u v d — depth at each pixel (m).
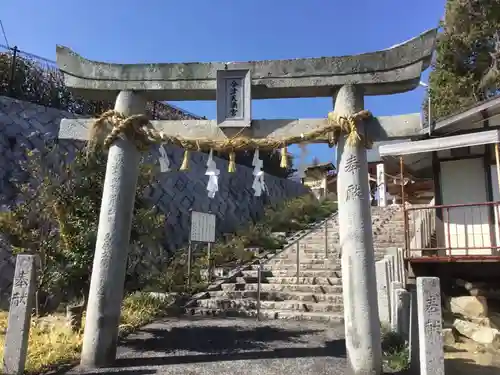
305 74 5.54
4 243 9.04
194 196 14.94
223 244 13.60
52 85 12.08
